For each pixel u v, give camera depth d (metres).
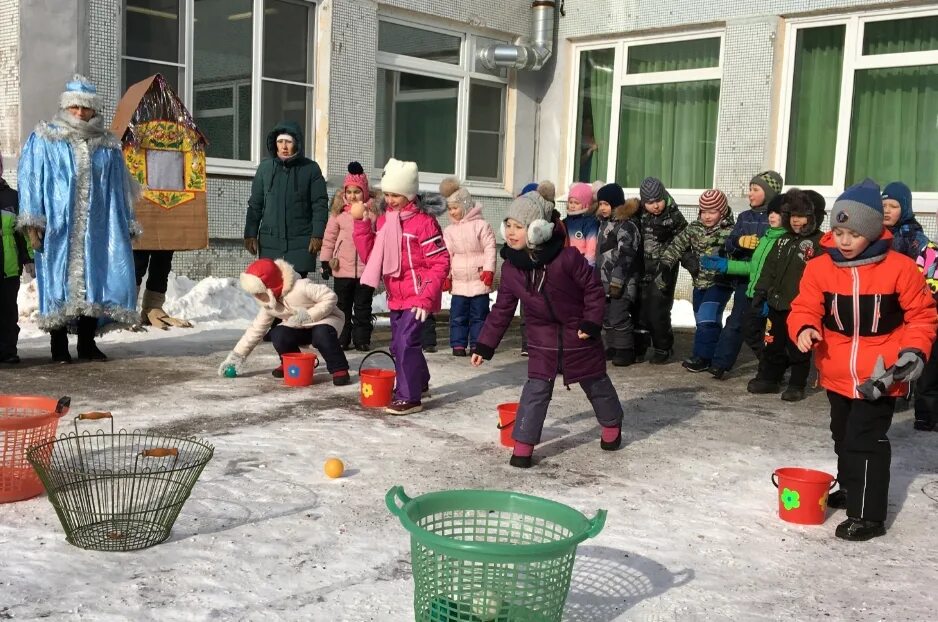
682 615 3.08
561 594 2.75
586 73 13.61
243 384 6.57
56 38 8.96
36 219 6.68
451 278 8.30
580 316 4.83
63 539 3.54
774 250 6.73
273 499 4.10
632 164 13.23
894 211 5.94
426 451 4.99
